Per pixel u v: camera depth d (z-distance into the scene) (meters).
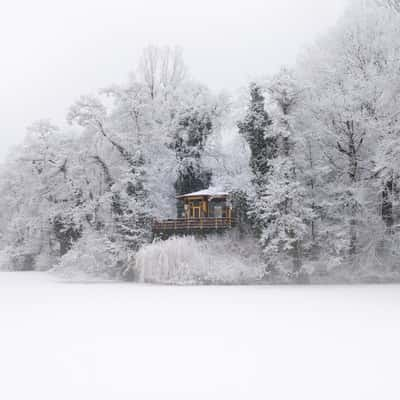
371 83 42.88
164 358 15.54
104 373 13.93
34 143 64.19
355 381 12.94
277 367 14.34
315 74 49.66
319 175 45.41
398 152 39.84
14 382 13.14
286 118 44.91
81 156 56.84
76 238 60.97
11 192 80.06
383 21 48.38
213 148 60.06
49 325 21.62
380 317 22.97
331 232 44.56
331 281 45.03
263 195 45.62
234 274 44.03
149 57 67.44
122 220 52.16
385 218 44.62
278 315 23.91
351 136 44.31
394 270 44.78
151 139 56.47
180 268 44.53
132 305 28.53
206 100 60.22
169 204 56.38
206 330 20.02
